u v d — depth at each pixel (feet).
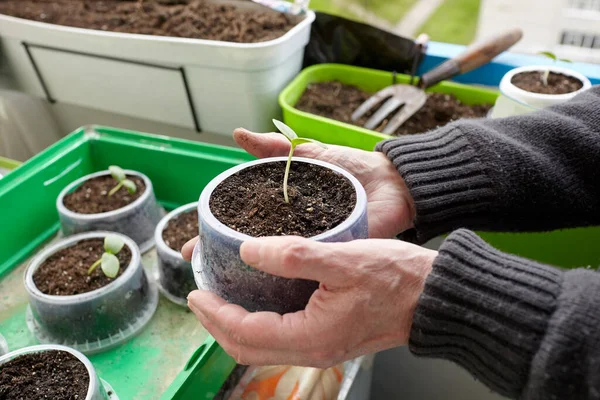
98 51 2.88
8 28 3.01
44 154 2.76
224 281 1.70
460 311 1.58
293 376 2.31
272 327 1.66
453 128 2.07
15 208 2.63
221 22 3.08
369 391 2.84
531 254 2.51
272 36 2.93
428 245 2.67
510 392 1.59
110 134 2.93
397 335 1.73
